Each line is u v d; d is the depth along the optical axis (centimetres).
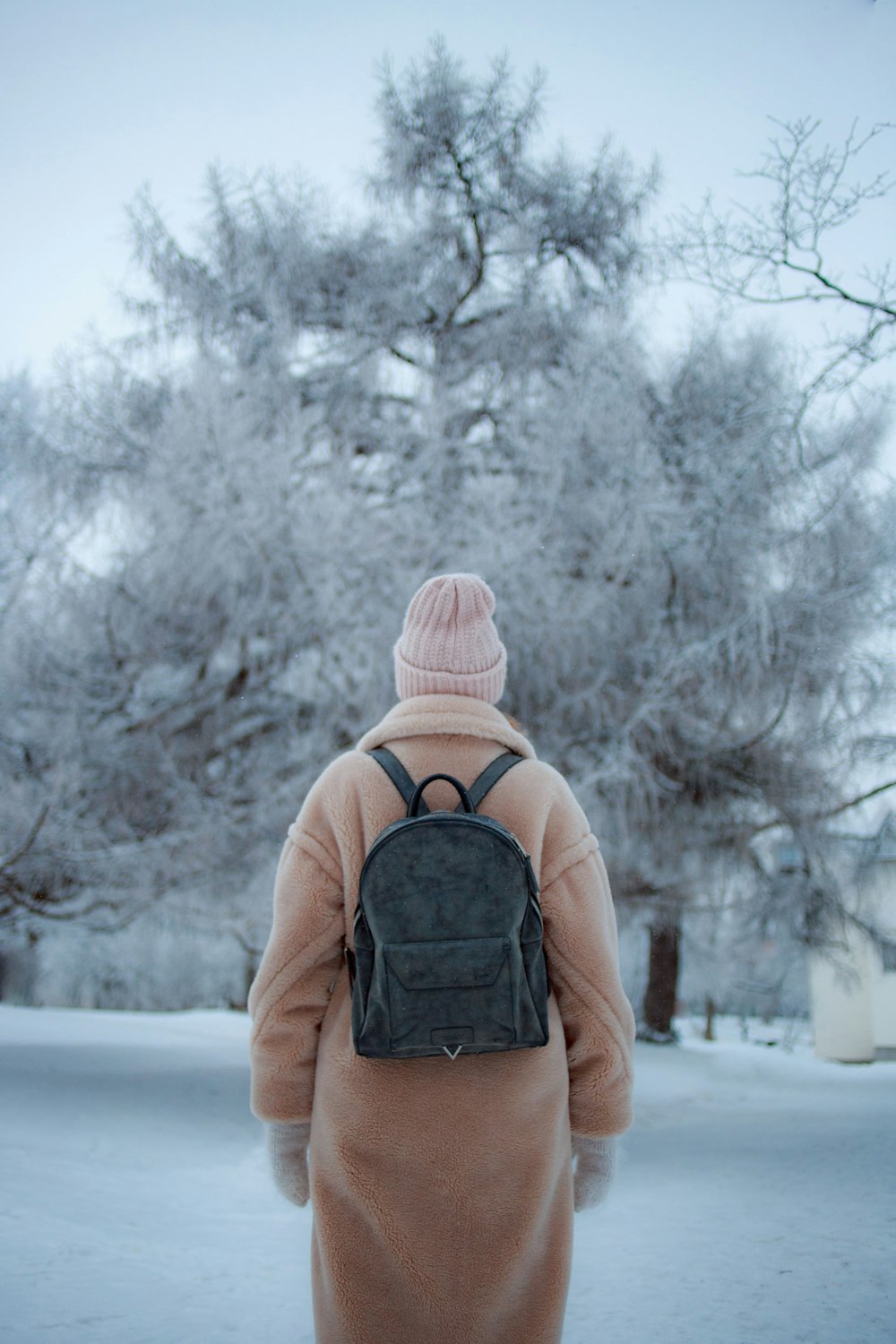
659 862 1112
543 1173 133
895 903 1095
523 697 878
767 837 1102
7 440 949
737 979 1254
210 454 842
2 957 1912
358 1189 130
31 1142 681
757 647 871
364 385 999
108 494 964
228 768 971
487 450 972
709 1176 613
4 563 899
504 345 1005
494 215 1054
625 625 908
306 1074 142
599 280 1042
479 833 132
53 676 891
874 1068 1581
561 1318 135
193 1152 727
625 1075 142
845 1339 241
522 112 1046
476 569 830
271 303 1013
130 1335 239
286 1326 258
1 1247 340
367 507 909
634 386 920
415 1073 132
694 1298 289
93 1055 1232
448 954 128
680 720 948
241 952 1661
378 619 848
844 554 884
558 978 142
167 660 925
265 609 873
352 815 143
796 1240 385
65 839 861
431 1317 128
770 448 832
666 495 862
